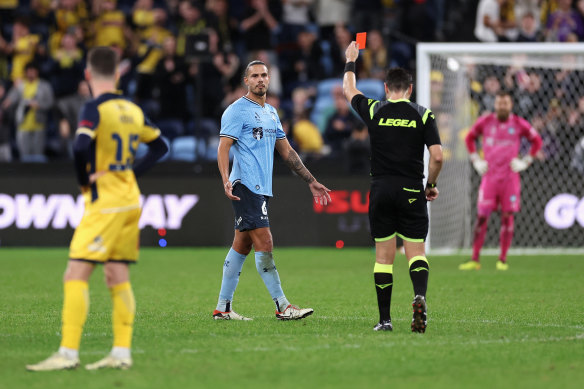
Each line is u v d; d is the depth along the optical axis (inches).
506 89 2295.8
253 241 992.9
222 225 2210.9
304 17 2650.1
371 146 904.3
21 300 1195.3
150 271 1633.9
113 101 701.9
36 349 786.8
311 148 2333.9
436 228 2102.6
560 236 2155.5
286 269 1663.4
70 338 689.0
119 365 690.2
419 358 737.0
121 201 694.5
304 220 2192.4
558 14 2554.1
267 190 997.2
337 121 2358.5
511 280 1462.8
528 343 813.9
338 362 719.1
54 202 2214.6
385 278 896.3
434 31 2615.7
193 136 2401.6
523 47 1962.4
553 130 2171.5
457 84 2103.8
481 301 1177.4
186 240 2212.1
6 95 2437.3
